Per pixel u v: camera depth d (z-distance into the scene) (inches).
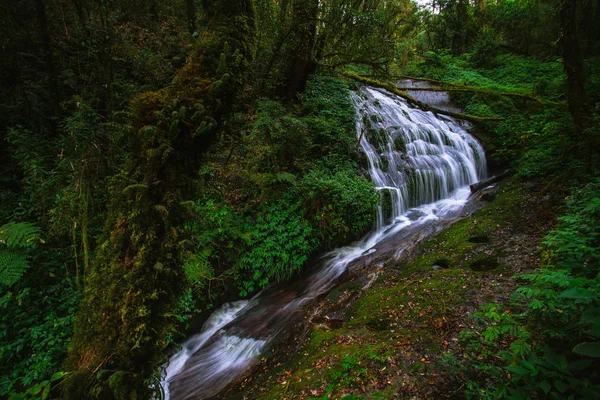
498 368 114.9
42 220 178.5
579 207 173.0
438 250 214.8
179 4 428.8
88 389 66.8
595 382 87.0
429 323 147.8
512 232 211.0
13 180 204.5
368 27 304.7
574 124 254.8
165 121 74.4
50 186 171.2
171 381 174.4
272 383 141.5
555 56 589.3
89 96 235.5
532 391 92.7
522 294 123.2
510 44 684.1
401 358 130.6
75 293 179.5
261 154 271.1
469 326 138.7
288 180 261.3
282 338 178.1
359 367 130.6
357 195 279.1
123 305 69.2
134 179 74.8
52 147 205.6
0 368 157.5
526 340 114.6
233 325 206.5
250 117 296.2
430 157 370.6
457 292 163.5
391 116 424.8
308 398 122.3
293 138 277.1
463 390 112.4
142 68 275.1
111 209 77.8
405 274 198.4
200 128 75.4
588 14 466.0
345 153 325.1
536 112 388.8
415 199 334.6
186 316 209.3
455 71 626.2
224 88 80.7
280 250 242.7
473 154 388.2
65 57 257.9
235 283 235.5
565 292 74.7
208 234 227.0
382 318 161.3
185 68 82.0
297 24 298.4
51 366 159.0
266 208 260.8
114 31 271.3
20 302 164.9
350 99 405.4
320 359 143.6
